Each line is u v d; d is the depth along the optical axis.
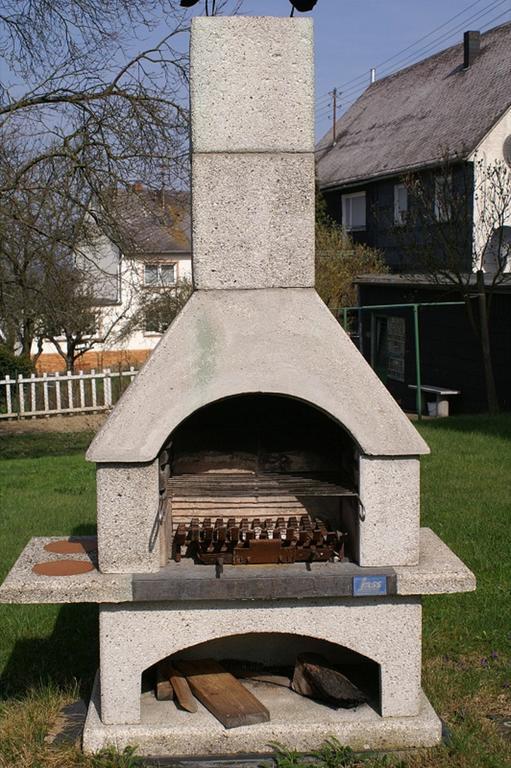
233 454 4.34
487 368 14.41
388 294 19.17
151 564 3.84
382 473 3.86
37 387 18.17
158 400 3.77
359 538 3.89
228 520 4.25
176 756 3.77
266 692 4.19
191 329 3.80
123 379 18.80
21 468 10.69
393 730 3.84
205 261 3.85
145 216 13.48
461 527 6.86
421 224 17.03
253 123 3.82
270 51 3.80
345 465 4.23
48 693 4.32
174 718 3.91
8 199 11.16
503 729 4.01
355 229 23.62
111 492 3.80
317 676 4.04
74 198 11.41
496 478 8.47
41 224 11.52
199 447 4.33
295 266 3.87
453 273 15.37
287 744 3.81
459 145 18.53
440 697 4.27
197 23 3.78
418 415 14.96
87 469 10.44
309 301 3.86
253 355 3.80
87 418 17.83
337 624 3.86
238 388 3.79
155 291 20.83
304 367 3.81
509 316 14.53
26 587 3.70
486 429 11.40
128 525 3.81
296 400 4.13
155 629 3.81
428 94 23.23
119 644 3.81
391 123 23.98
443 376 16.83
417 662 3.88
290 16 3.82
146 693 4.18
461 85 21.66
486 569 5.95
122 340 22.45
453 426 11.90
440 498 7.76
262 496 3.98
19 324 18.00
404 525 3.88
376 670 4.39
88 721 3.88
